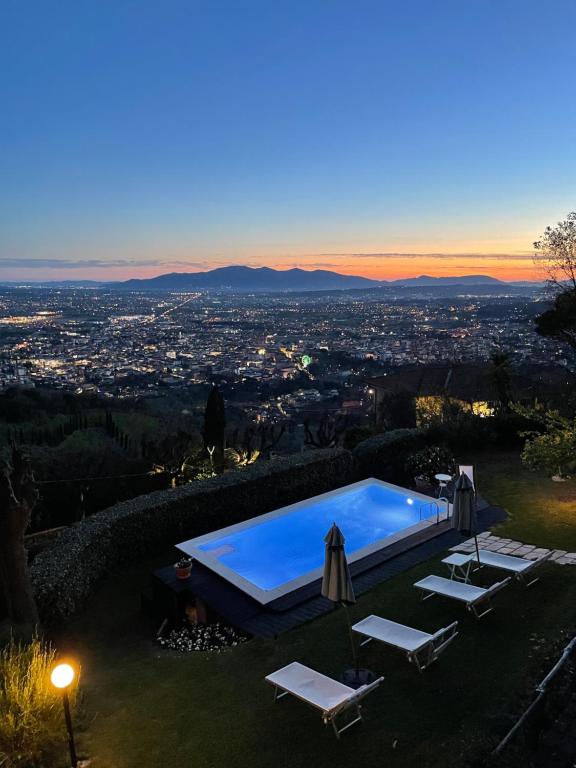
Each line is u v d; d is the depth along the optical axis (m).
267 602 9.35
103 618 10.05
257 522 12.67
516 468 16.45
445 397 22.95
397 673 7.09
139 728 6.55
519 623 8.02
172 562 11.98
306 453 15.86
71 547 10.62
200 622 9.75
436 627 8.20
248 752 5.96
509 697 6.39
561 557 10.18
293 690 6.30
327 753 5.82
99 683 7.77
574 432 12.98
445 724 6.06
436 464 15.78
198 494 12.91
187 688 7.38
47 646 9.02
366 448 16.52
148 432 26.02
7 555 8.48
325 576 6.99
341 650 7.86
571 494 13.91
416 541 11.61
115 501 15.82
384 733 6.02
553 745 5.79
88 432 25.31
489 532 11.82
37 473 16.73
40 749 6.07
